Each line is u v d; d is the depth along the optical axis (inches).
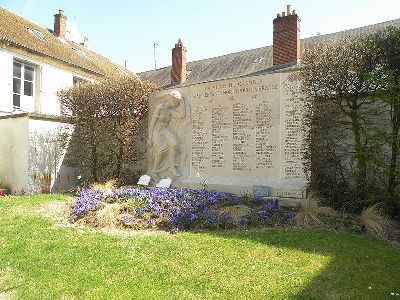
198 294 164.4
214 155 401.4
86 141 519.2
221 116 399.5
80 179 551.5
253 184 364.5
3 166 545.0
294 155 346.9
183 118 433.4
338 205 321.7
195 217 287.4
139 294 164.4
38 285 174.9
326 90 326.0
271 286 171.3
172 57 1045.2
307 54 342.0
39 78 697.6
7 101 626.8
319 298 159.0
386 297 158.7
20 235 253.6
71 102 524.4
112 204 319.6
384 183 310.8
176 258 208.5
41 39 775.7
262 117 369.7
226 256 210.7
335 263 197.9
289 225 281.9
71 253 218.1
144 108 492.4
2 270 195.5
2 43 622.8
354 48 315.9
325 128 337.7
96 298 160.7
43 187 515.5
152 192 357.1
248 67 948.6
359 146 319.3
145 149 486.6
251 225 282.4
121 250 222.7
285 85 357.4
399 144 291.7
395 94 286.4
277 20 759.7
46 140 535.2
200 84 422.0
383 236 260.4
